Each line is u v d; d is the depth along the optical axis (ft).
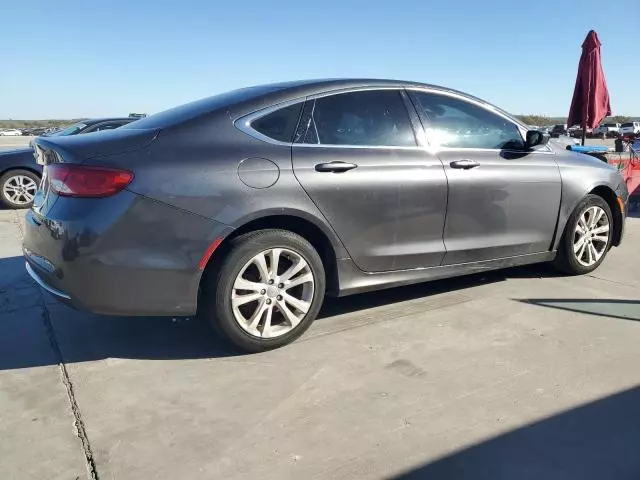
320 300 11.05
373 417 8.39
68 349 10.89
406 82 12.64
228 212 9.82
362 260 11.51
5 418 8.40
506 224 13.57
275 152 10.48
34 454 7.53
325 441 7.79
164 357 10.52
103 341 11.27
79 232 9.18
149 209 9.37
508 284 14.88
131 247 9.34
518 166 13.67
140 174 9.38
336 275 11.35
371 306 13.16
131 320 12.37
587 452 7.51
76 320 12.37
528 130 14.21
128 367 10.11
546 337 11.32
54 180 9.63
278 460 7.38
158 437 7.92
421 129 12.41
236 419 8.37
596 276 15.69
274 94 11.10
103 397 9.04
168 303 9.73
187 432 8.04
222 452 7.57
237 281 10.08
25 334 11.59
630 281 15.21
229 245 10.02
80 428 8.14
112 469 7.22
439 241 12.51
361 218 11.27
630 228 23.76
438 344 10.98
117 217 9.23
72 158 9.46
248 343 10.38
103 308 9.49
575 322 12.13
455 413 8.47
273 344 10.63
